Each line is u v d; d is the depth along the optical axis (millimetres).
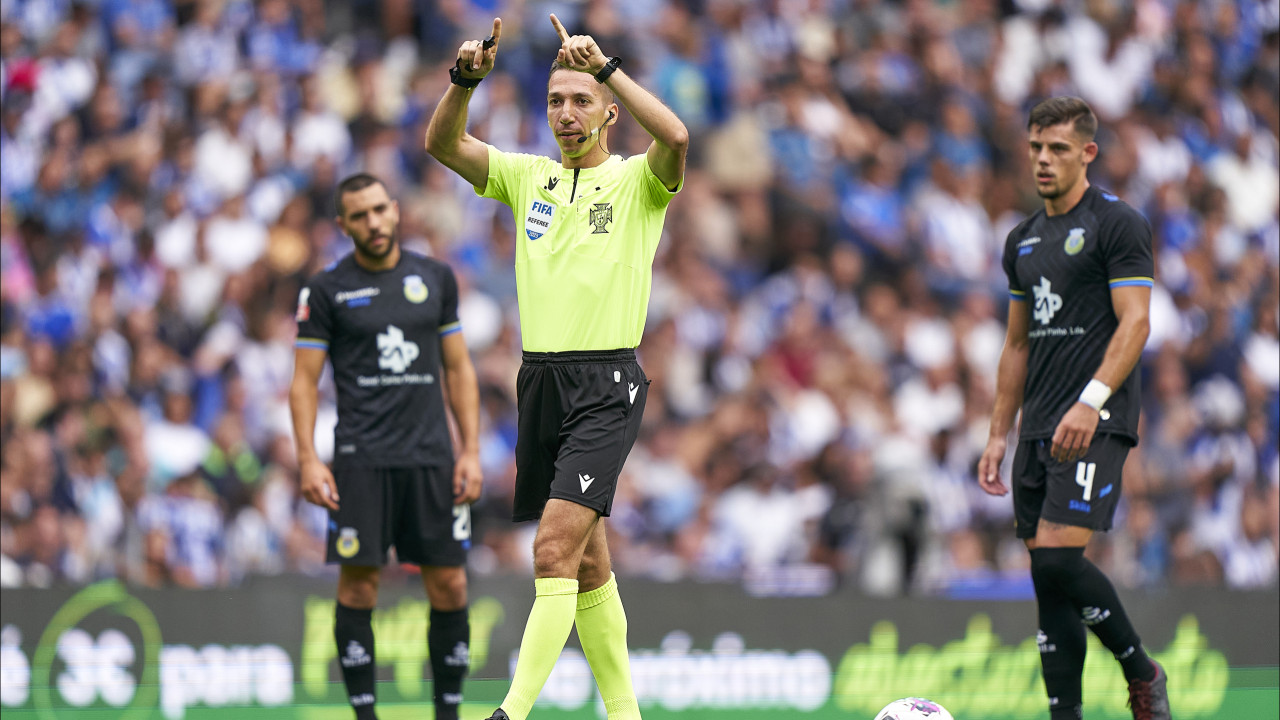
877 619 26625
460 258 41000
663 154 14789
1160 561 38062
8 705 23359
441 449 20312
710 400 40719
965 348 43906
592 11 47000
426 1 46062
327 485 20078
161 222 39844
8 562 31859
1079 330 17281
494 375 38625
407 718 22969
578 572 15602
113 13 43375
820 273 44500
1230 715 24156
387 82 43844
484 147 15875
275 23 44281
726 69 47406
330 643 24719
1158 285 44812
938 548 35938
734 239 45062
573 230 15227
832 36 49500
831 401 41125
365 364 20156
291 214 40594
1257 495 41906
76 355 36156
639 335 15453
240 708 23891
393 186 42188
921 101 48688
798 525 38000
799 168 46406
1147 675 17469
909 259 45562
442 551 20203
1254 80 53094
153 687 23906
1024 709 25031
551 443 15414
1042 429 17547
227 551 33531
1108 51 51281
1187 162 49812
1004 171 48844
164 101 42219
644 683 25531
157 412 35469
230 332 38000
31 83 41750
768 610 26297
